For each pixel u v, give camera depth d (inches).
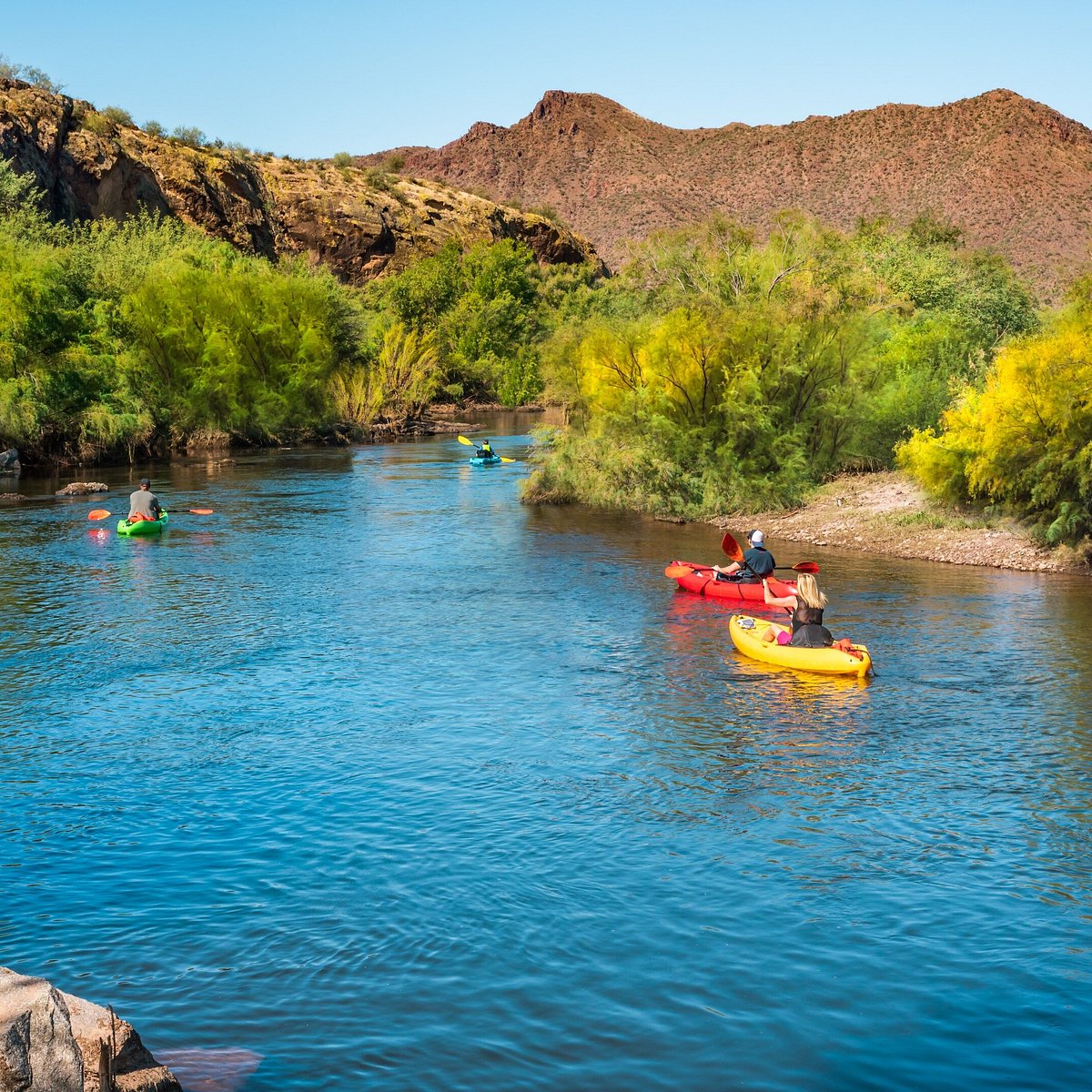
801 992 254.5
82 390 1674.5
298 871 321.4
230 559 887.7
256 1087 214.1
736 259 1416.1
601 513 1151.0
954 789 389.4
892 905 299.7
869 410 1160.8
